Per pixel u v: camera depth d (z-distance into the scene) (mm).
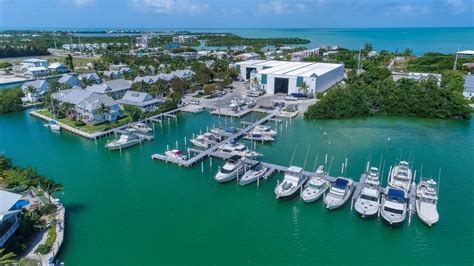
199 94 127125
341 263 39438
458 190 54219
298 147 74812
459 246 41656
